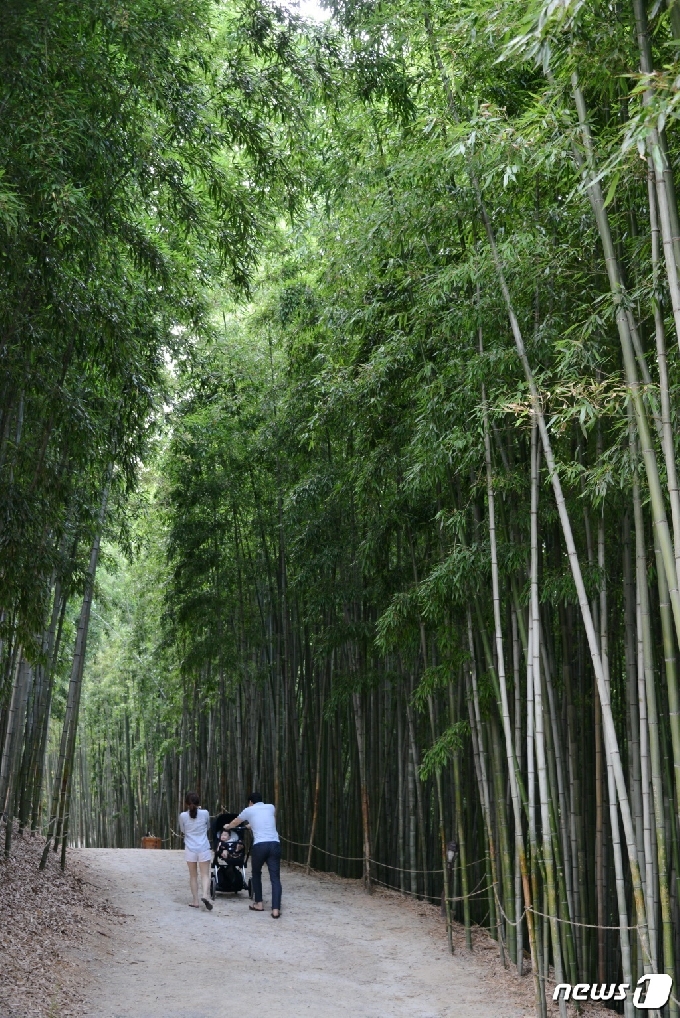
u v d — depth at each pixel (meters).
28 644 6.56
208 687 13.80
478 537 6.98
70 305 6.17
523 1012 5.73
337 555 10.20
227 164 8.68
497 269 5.80
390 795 10.48
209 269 8.96
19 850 9.46
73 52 5.77
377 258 7.70
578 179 5.56
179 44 6.90
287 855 12.12
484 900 8.60
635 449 4.91
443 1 6.40
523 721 7.30
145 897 9.22
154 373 8.01
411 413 7.82
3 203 4.86
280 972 6.67
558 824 6.44
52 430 7.88
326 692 11.69
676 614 4.19
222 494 12.10
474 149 5.54
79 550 10.68
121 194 7.12
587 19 4.49
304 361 10.70
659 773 4.89
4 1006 5.11
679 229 4.03
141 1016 5.45
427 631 8.67
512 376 6.33
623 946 5.14
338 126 8.12
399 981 6.47
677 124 4.32
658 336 4.36
